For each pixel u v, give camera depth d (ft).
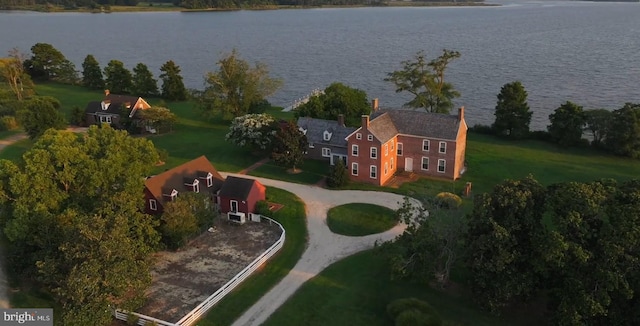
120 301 127.54
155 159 168.14
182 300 134.82
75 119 306.96
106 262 119.03
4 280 143.23
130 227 138.21
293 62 554.05
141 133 290.76
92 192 148.66
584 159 244.01
